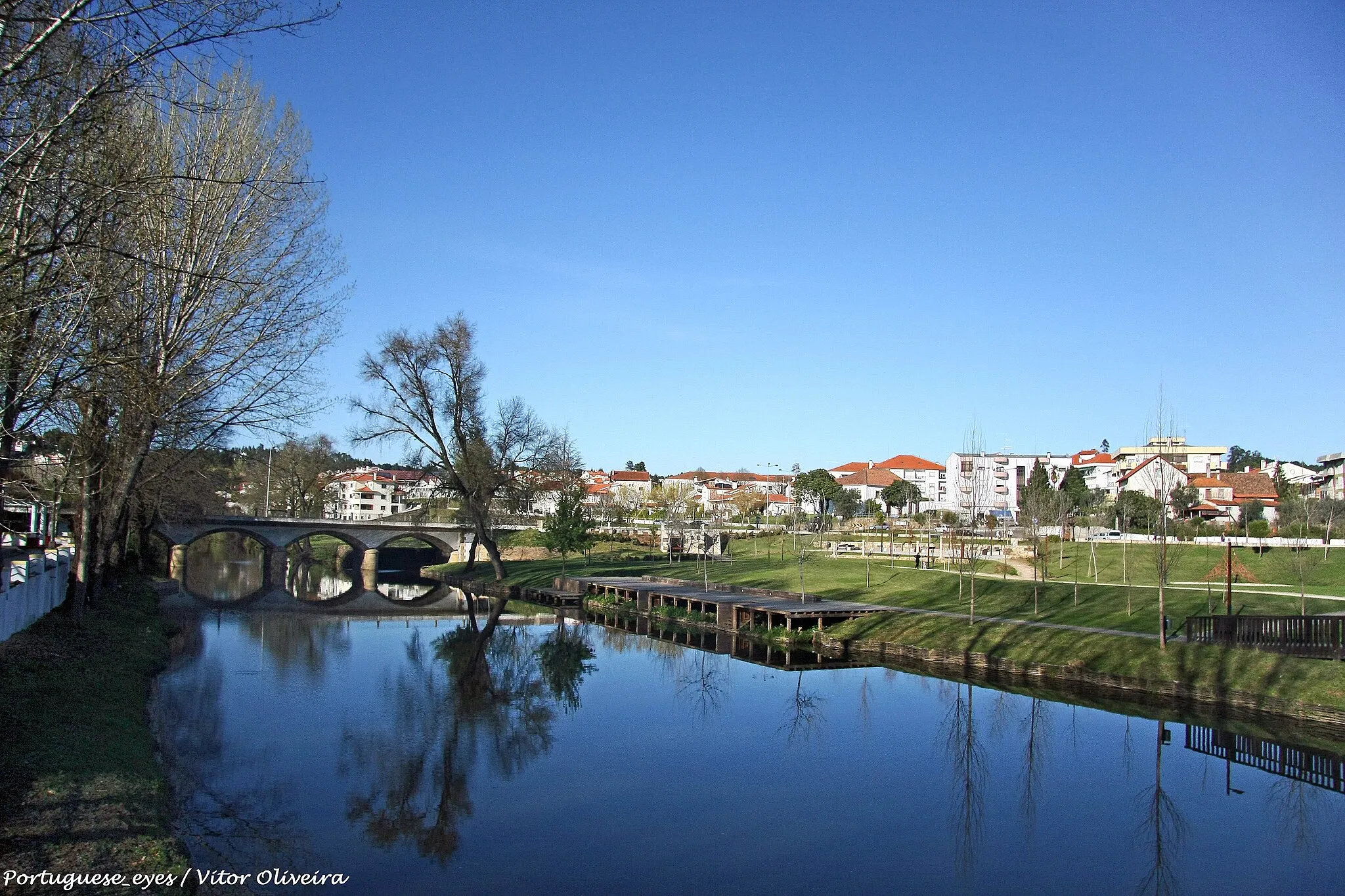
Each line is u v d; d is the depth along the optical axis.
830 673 33.94
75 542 33.78
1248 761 22.25
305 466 110.06
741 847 16.64
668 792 19.88
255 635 40.91
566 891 14.60
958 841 17.12
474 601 61.88
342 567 95.81
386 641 41.16
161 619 40.44
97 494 30.19
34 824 12.93
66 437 24.62
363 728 24.72
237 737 23.22
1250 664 26.84
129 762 16.86
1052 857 16.42
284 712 26.16
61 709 18.92
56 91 13.27
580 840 16.91
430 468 62.12
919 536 75.00
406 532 84.38
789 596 47.03
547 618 52.06
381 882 14.72
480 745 23.44
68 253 15.34
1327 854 16.59
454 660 36.62
